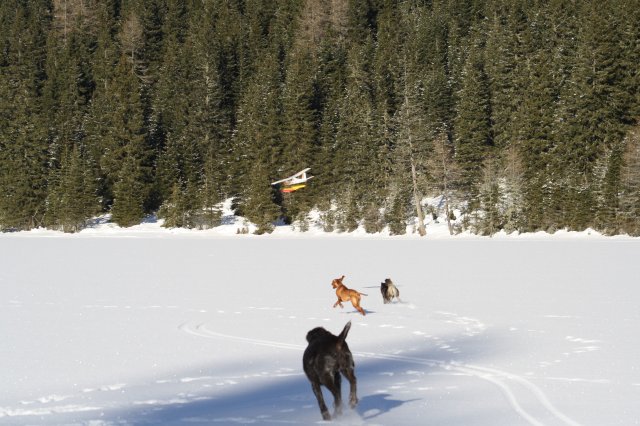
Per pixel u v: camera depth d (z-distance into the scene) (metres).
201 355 11.01
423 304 17.05
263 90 95.81
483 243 50.66
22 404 8.02
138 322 14.66
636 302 16.45
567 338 11.78
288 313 15.95
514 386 8.41
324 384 7.17
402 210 74.00
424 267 29.03
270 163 86.69
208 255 39.69
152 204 92.94
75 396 8.38
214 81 102.94
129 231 84.69
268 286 22.16
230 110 107.88
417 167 76.81
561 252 37.47
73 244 55.06
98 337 12.80
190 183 87.94
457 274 25.25
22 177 90.06
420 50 104.50
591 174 68.06
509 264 29.61
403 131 76.75
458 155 76.62
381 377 9.23
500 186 70.31
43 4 139.62
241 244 54.09
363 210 78.56
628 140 65.81
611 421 6.79
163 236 75.62
